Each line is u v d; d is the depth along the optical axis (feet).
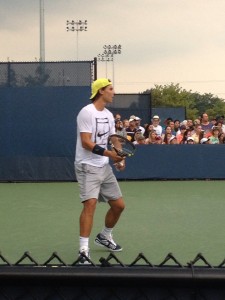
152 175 43.68
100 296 8.78
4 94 43.24
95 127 17.15
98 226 23.82
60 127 43.42
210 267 7.95
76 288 8.75
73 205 30.50
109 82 17.25
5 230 23.22
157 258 18.04
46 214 27.48
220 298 8.64
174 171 43.78
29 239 21.31
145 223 24.59
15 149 43.47
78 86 43.19
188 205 30.19
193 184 40.81
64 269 7.57
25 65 43.06
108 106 73.77
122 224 24.34
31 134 43.45
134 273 7.48
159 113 104.99
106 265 8.13
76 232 22.66
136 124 48.19
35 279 7.57
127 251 19.08
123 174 43.57
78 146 17.48
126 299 8.75
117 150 17.13
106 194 18.22
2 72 43.21
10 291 8.80
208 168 43.78
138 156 43.62
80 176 17.43
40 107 43.37
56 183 42.52
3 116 43.39
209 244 20.15
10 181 43.45
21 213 27.86
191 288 8.08
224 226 23.81
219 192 35.94
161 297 8.69
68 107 43.27
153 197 33.60
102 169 17.52
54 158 43.50
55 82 43.21
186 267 7.75
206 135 46.24
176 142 44.88
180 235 21.85
